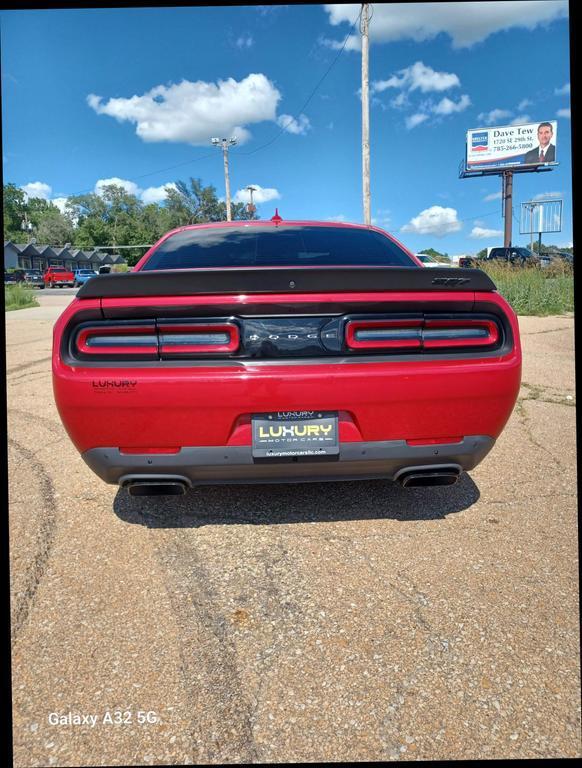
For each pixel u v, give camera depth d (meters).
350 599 1.90
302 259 2.84
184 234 3.11
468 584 1.98
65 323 2.01
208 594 1.93
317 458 2.06
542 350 6.68
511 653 1.63
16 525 2.45
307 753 1.33
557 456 3.25
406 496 2.73
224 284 1.97
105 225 87.12
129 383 1.96
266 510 2.60
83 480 2.99
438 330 2.08
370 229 3.27
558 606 1.85
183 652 1.65
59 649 1.66
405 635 1.71
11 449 3.50
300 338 2.03
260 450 2.03
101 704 1.47
